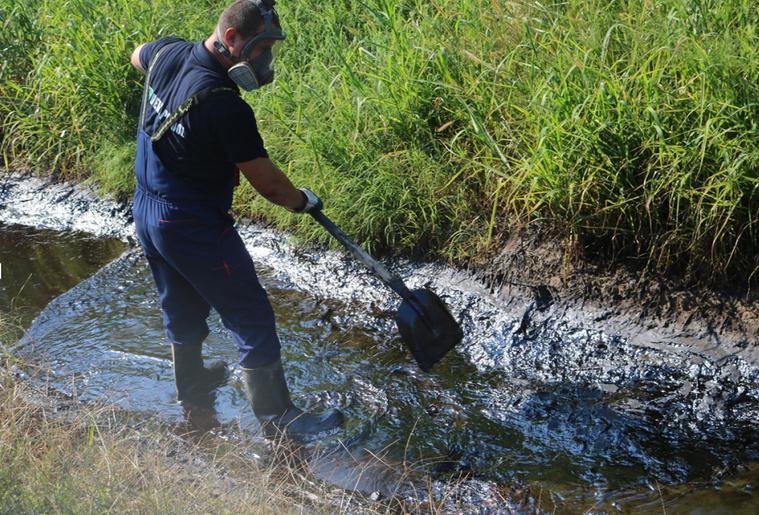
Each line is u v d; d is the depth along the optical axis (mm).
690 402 3912
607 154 4367
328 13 6203
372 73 5410
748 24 4391
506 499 3383
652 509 3289
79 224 6137
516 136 4781
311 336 4641
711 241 4191
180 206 3510
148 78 3555
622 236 4457
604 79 4480
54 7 6980
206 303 3982
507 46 5055
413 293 3760
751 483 3387
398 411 3979
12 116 6699
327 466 3617
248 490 3129
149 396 4145
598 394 4039
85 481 3008
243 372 3820
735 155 4125
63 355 4520
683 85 4344
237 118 3330
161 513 2875
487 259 4762
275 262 5348
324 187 5125
